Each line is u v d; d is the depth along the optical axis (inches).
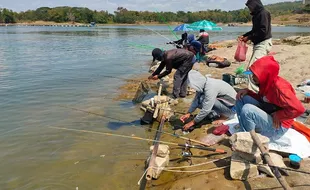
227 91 223.9
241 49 363.3
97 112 300.4
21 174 192.7
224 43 878.4
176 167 179.6
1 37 1467.8
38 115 296.5
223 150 190.2
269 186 147.6
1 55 749.9
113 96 357.7
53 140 239.5
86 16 4158.5
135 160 204.4
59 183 181.9
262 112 169.9
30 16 4333.2
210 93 214.2
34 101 344.5
